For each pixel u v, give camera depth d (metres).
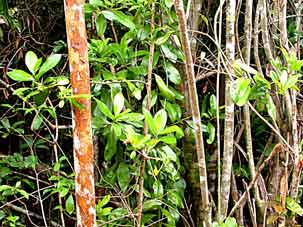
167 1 1.25
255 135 1.61
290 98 1.35
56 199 1.72
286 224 1.37
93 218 0.92
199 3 1.43
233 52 1.26
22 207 1.74
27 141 1.57
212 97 1.39
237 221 1.41
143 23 1.31
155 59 1.33
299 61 1.20
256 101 1.46
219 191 1.26
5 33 1.76
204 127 1.40
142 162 1.22
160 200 1.32
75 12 0.87
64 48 1.66
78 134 0.90
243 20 1.64
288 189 1.40
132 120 1.14
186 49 1.06
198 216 1.47
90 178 0.92
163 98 1.43
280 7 1.34
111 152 1.29
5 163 1.61
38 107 1.19
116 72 1.41
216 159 1.54
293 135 1.31
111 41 1.54
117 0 1.30
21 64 1.75
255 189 1.39
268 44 1.36
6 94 1.55
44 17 1.76
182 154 1.50
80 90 0.89
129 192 1.40
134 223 1.23
